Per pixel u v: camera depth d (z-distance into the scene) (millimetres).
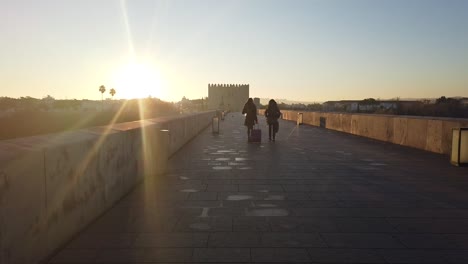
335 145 16000
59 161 4457
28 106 63906
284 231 5148
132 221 5555
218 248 4555
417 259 4266
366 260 4230
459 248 4578
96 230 5164
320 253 4418
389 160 11539
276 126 17641
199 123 24234
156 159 9055
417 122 14516
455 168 10055
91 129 6734
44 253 4094
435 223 5500
